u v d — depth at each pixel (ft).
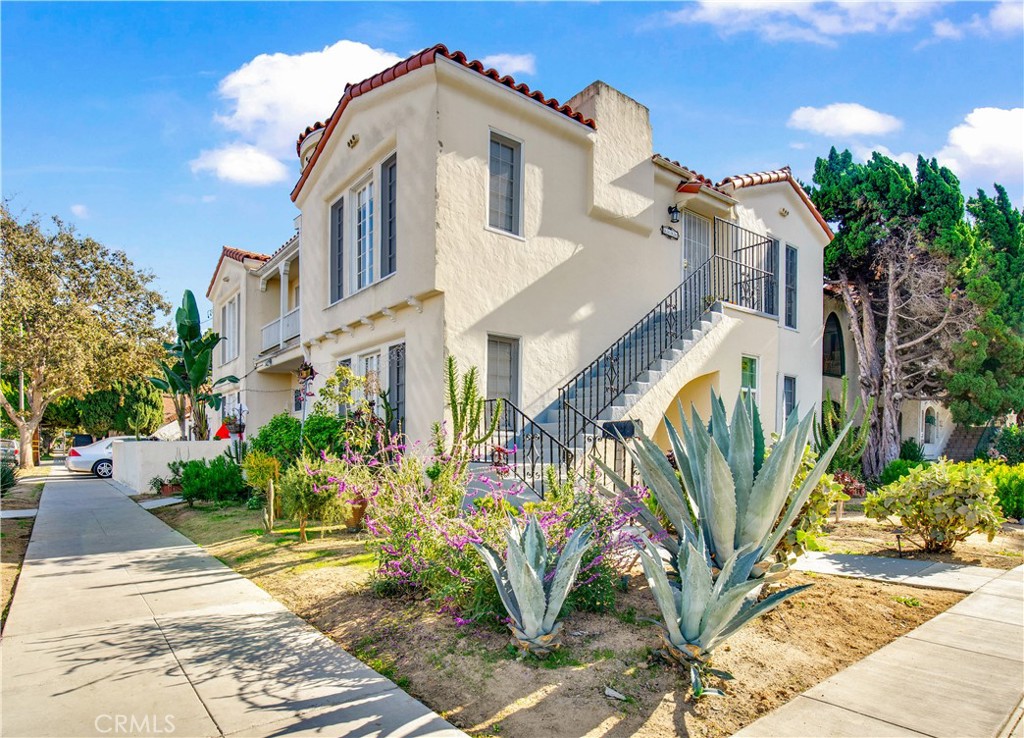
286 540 26.40
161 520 34.76
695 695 11.31
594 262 37.52
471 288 31.09
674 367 34.99
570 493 18.47
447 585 15.72
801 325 52.11
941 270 55.26
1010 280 54.80
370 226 37.22
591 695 11.68
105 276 99.14
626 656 13.38
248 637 14.92
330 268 42.04
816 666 13.04
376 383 33.76
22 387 96.12
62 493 50.80
